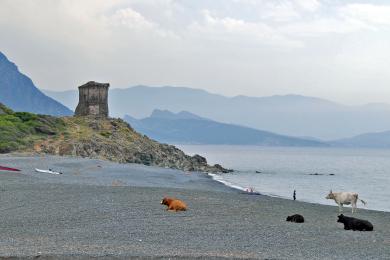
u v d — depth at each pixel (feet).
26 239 79.71
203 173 403.75
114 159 392.27
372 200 258.37
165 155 450.71
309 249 77.56
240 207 133.28
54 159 299.79
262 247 77.77
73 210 114.32
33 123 416.87
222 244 79.30
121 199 136.26
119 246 74.49
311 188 323.78
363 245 83.05
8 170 219.41
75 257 65.41
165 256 66.80
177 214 113.70
